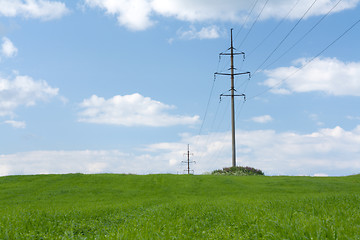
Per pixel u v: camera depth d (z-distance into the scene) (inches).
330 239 221.9
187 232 333.4
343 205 473.7
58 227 433.7
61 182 1573.6
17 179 1642.5
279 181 1585.9
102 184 1550.2
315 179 1688.0
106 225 458.0
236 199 880.3
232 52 2185.0
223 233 306.7
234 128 2095.2
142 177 1747.0
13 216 523.5
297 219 311.4
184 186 1496.1
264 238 253.3
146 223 373.4
